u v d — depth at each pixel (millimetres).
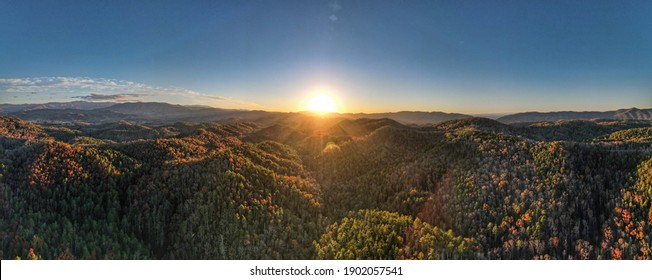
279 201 177625
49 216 140750
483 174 186000
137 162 199500
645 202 144875
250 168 197375
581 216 154375
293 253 148625
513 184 172375
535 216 150750
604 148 196250
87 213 150625
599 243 144250
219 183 172375
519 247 140125
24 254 116938
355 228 160625
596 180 169625
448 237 147625
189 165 190125
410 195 190375
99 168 176500
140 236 150875
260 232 153875
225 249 143000
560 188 164750
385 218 165750
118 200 163250
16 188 149125
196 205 157750
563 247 141625
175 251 145625
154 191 167000
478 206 164000
